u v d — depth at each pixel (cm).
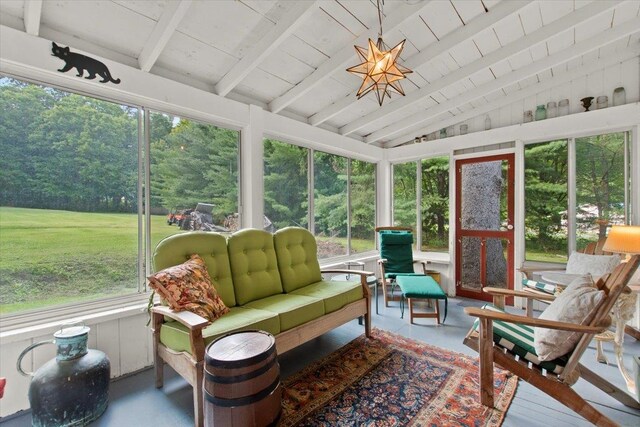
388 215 502
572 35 277
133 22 204
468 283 426
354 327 311
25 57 183
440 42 267
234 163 305
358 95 232
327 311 245
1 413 172
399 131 445
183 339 177
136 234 238
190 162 272
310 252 317
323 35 248
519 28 262
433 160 458
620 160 325
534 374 167
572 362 155
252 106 307
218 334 174
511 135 382
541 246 371
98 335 206
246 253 263
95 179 219
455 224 434
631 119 309
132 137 237
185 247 227
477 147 416
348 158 454
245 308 228
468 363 232
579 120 337
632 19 262
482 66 296
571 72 341
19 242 189
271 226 342
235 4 206
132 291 234
